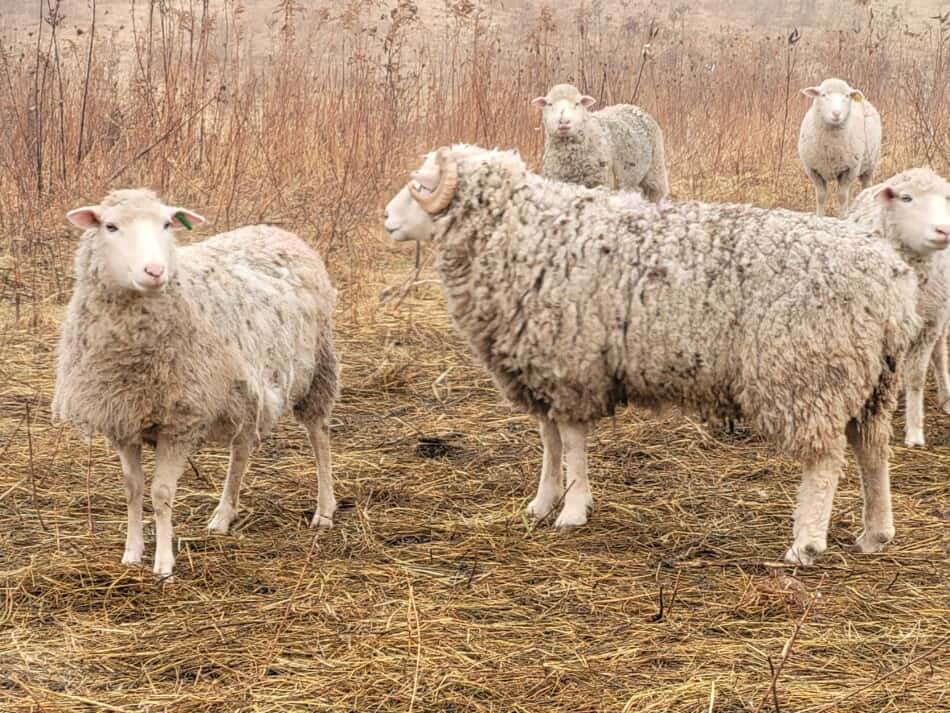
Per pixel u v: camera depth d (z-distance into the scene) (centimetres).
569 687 389
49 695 382
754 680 395
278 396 508
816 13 2702
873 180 1294
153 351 453
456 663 405
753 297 480
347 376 759
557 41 2000
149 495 571
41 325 825
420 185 545
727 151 1462
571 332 513
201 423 472
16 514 541
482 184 534
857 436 502
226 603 453
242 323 486
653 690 386
